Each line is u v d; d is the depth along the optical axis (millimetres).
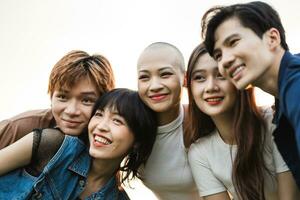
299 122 1347
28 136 2045
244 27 1632
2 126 2592
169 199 2650
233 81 1663
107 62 2473
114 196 2213
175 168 2455
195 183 2480
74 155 2078
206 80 2076
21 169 2045
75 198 2064
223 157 2229
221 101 2059
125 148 2137
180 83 2227
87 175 2100
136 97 2219
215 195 2281
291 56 1566
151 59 2146
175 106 2307
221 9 1724
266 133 2119
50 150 2031
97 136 2080
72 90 2281
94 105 2225
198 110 2234
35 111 2734
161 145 2424
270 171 2139
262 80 1646
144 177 2551
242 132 2078
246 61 1607
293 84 1441
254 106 2088
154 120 2281
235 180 2115
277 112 1734
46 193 1981
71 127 2289
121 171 2299
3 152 1987
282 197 2100
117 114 2113
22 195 1932
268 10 1682
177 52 2215
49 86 2385
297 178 1772
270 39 1646
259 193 2076
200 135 2305
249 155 2064
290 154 1747
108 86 2428
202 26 1834
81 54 2420
